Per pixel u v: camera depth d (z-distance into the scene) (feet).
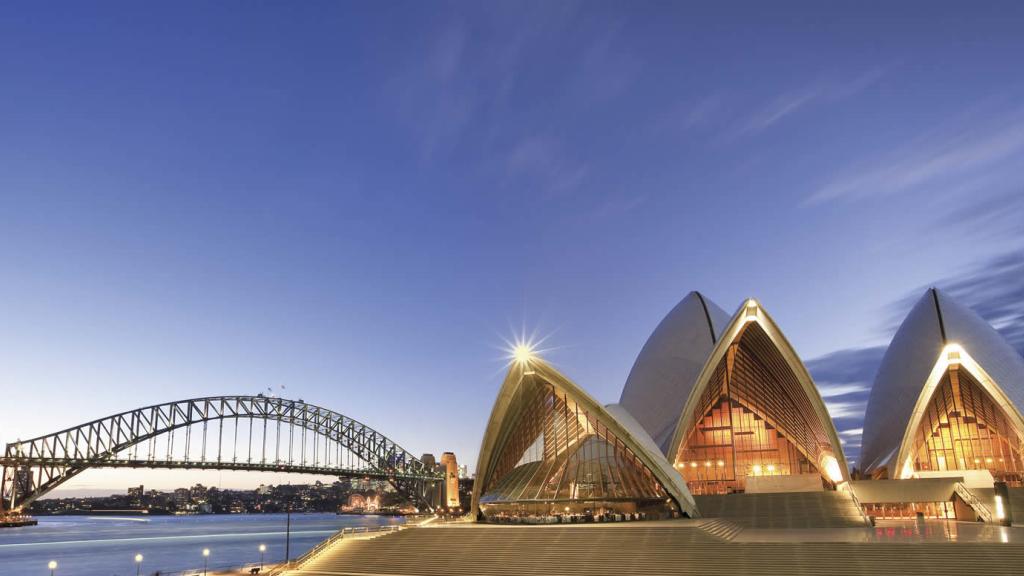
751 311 180.65
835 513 159.84
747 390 211.61
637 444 156.25
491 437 174.81
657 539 121.60
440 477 642.63
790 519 158.71
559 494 157.48
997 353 207.82
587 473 159.43
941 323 213.66
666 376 221.25
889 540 114.42
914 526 151.94
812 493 169.78
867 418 236.02
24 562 336.29
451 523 166.81
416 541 138.41
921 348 217.15
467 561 127.13
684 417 194.80
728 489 211.00
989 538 115.44
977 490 174.19
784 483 186.80
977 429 207.00
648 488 157.17
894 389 220.84
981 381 195.42
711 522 139.54
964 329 211.82
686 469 215.51
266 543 450.71
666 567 112.68
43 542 515.50
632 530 126.52
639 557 116.88
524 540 129.59
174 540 517.55
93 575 267.18
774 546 113.19
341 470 588.91
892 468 203.62
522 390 167.53
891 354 230.48
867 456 230.07
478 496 180.24
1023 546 102.22
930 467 209.26
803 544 112.06
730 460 213.05
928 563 103.71
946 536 121.19
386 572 130.62
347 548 142.92
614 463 159.74
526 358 158.40
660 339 231.50
